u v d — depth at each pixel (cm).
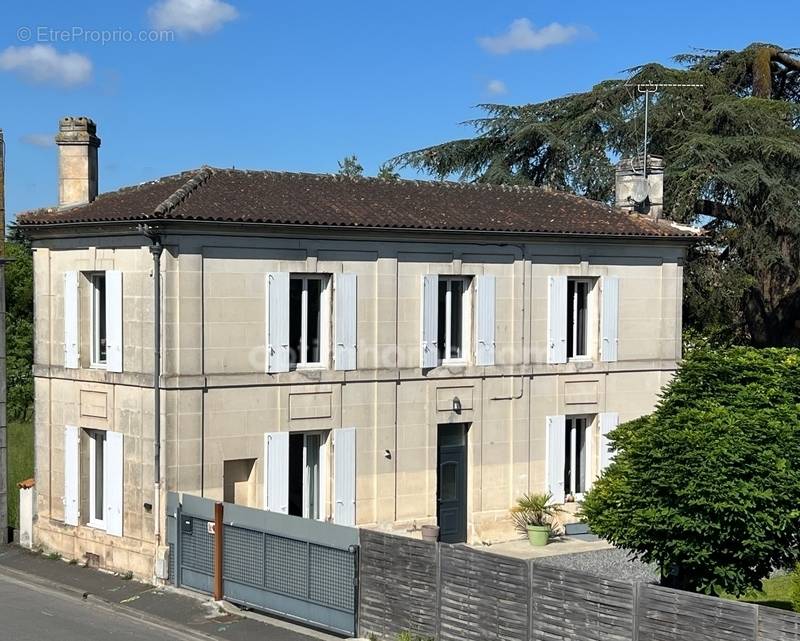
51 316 2256
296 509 2161
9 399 4234
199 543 1906
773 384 1625
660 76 3638
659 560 1586
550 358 2442
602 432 2516
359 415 2191
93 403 2147
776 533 1502
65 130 2312
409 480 2259
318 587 1677
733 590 1535
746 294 3641
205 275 1995
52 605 1881
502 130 3853
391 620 1573
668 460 1527
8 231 4606
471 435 2355
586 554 2298
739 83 3972
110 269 2089
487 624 1452
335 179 2428
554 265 2447
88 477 2208
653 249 2591
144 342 2002
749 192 3225
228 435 2028
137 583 2002
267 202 2138
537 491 2439
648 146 3609
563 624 1373
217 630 1702
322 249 2130
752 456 1498
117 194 2320
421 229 2211
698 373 1648
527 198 2644
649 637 1291
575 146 3675
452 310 2366
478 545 2355
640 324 2580
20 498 2359
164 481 1967
